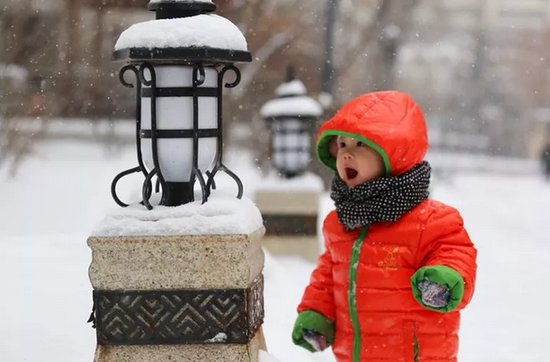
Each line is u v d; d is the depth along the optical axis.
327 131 4.73
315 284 4.91
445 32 51.84
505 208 27.67
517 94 76.31
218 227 4.23
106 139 30.28
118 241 4.24
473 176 49.22
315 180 13.96
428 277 4.16
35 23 19.19
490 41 71.19
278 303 8.49
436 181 41.22
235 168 28.61
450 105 70.31
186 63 4.38
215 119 4.57
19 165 20.00
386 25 31.70
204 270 4.24
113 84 22.72
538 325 10.06
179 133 4.41
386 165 4.56
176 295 4.26
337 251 4.74
